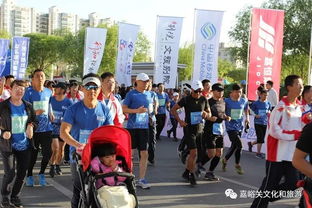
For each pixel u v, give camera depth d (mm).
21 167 6176
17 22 113438
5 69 21750
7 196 6137
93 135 4332
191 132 7961
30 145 6207
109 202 3889
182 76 55344
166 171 9383
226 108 9094
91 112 4945
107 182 4141
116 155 4504
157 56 15664
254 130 13102
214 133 8398
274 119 5469
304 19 33469
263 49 12695
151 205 6559
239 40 36750
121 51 17375
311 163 3391
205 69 13852
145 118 7719
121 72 17375
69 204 6535
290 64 34688
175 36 15617
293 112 5512
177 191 7523
